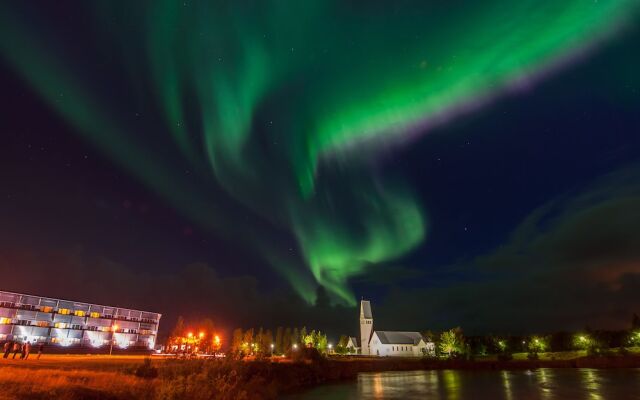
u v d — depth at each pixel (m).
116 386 27.39
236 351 55.56
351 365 105.31
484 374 90.62
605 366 106.31
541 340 163.12
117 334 130.88
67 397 22.31
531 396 48.84
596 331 152.75
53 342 115.62
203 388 31.45
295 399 47.91
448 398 48.66
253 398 39.00
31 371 28.11
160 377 35.47
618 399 45.59
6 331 107.44
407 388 60.94
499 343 165.38
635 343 147.50
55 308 118.44
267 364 62.59
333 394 53.25
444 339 167.88
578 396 48.16
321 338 182.00
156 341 152.12
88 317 125.25
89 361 55.66
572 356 132.50
